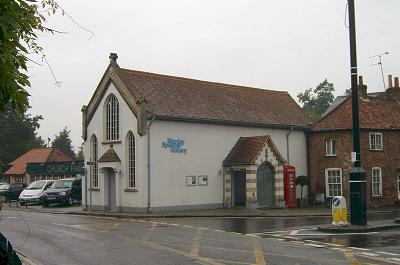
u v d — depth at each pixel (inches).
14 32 156.8
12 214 1094.4
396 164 1454.2
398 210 1291.8
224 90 1455.5
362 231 739.4
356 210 784.3
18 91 163.0
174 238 647.8
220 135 1307.8
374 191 1407.5
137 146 1166.3
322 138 1462.8
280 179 1328.7
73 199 1523.1
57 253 519.5
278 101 1576.0
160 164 1176.2
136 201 1161.4
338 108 1493.6
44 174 1953.7
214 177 1282.0
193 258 482.9
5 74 158.4
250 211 1183.6
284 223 898.7
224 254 507.8
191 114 1240.8
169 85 1315.2
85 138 1318.9
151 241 614.5
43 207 1440.7
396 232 730.2
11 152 2891.2
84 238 644.7
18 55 164.1
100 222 895.1
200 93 1365.7
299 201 1390.3
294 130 1478.8
